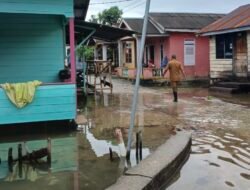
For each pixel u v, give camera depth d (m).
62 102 9.02
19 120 8.77
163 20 24.81
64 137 8.50
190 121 10.11
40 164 6.53
